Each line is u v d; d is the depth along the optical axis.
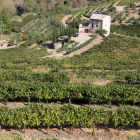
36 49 77.75
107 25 79.69
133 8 107.19
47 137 20.17
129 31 87.75
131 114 21.55
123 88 28.56
